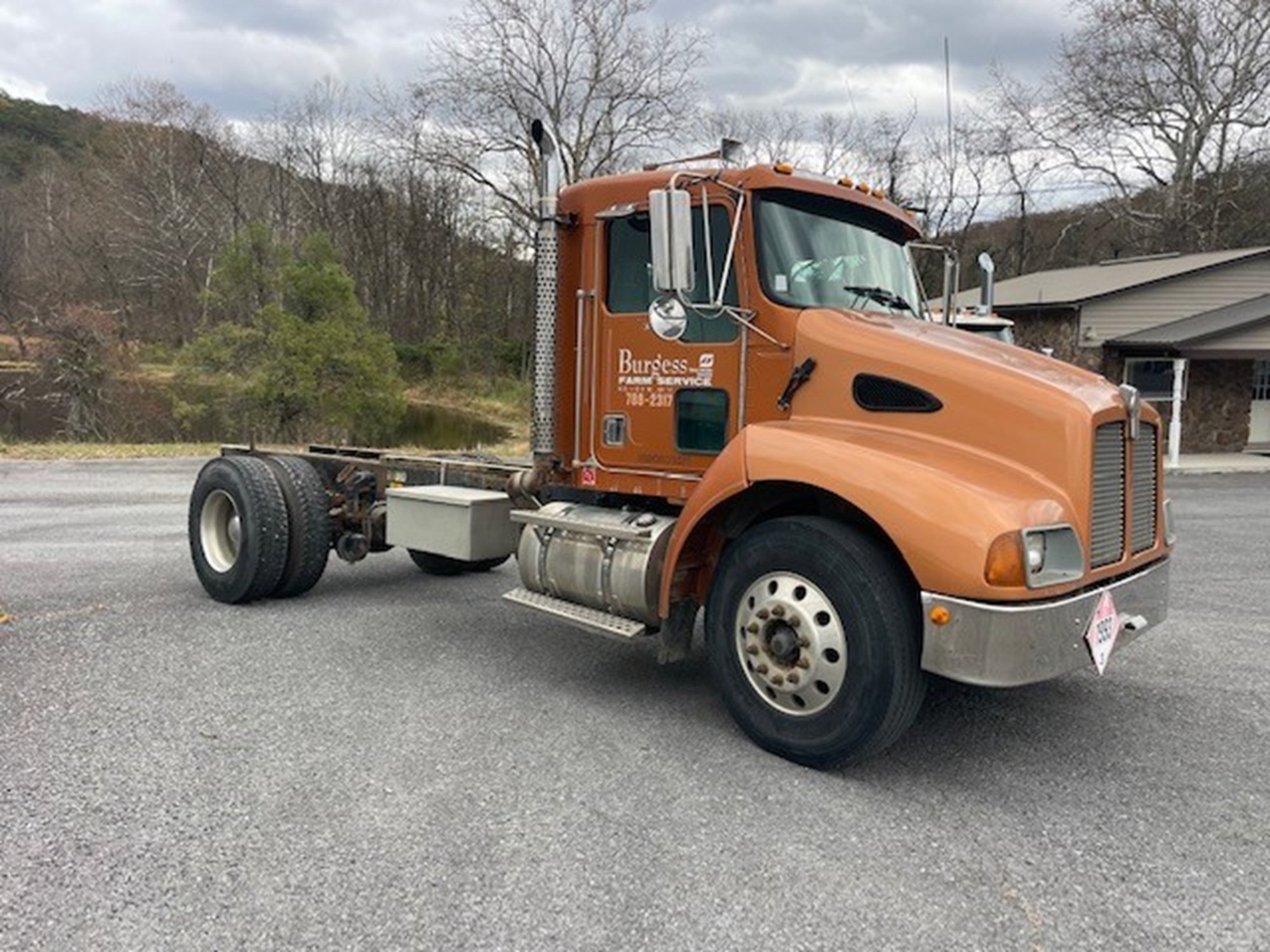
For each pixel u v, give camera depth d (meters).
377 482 6.43
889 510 3.41
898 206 4.99
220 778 3.51
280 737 3.92
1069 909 2.78
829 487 3.55
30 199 48.44
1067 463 3.49
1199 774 3.79
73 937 2.52
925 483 3.39
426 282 51.78
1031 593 3.27
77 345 25.05
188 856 2.94
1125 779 3.74
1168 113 33.94
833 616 3.58
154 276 45.81
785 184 4.16
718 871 2.95
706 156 4.54
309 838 3.08
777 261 4.17
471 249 51.03
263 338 24.42
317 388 24.41
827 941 2.59
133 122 47.91
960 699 4.68
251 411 24.27
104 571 7.13
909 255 5.02
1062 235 37.72
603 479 4.71
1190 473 17.59
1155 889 2.90
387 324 51.44
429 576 7.36
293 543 6.09
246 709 4.24
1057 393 3.55
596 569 4.38
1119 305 21.22
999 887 2.89
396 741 3.92
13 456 15.81
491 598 6.61
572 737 4.02
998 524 3.25
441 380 47.62
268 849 3.00
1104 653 3.57
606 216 4.59
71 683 4.53
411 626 5.79
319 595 6.58
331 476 6.72
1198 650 5.63
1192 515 12.06
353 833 3.12
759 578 3.83
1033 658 3.28
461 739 3.97
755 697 3.87
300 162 50.44
